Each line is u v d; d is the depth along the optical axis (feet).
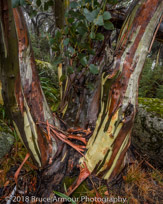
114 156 2.64
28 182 3.14
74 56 2.83
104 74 2.51
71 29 2.56
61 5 2.85
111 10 2.74
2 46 1.68
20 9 2.12
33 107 2.47
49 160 2.84
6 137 3.84
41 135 2.62
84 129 3.25
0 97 2.11
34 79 2.49
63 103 3.59
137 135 3.98
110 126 2.46
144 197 3.02
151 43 2.30
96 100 3.20
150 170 3.82
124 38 2.30
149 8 2.09
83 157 2.85
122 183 3.10
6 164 3.50
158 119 3.65
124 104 2.36
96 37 2.52
